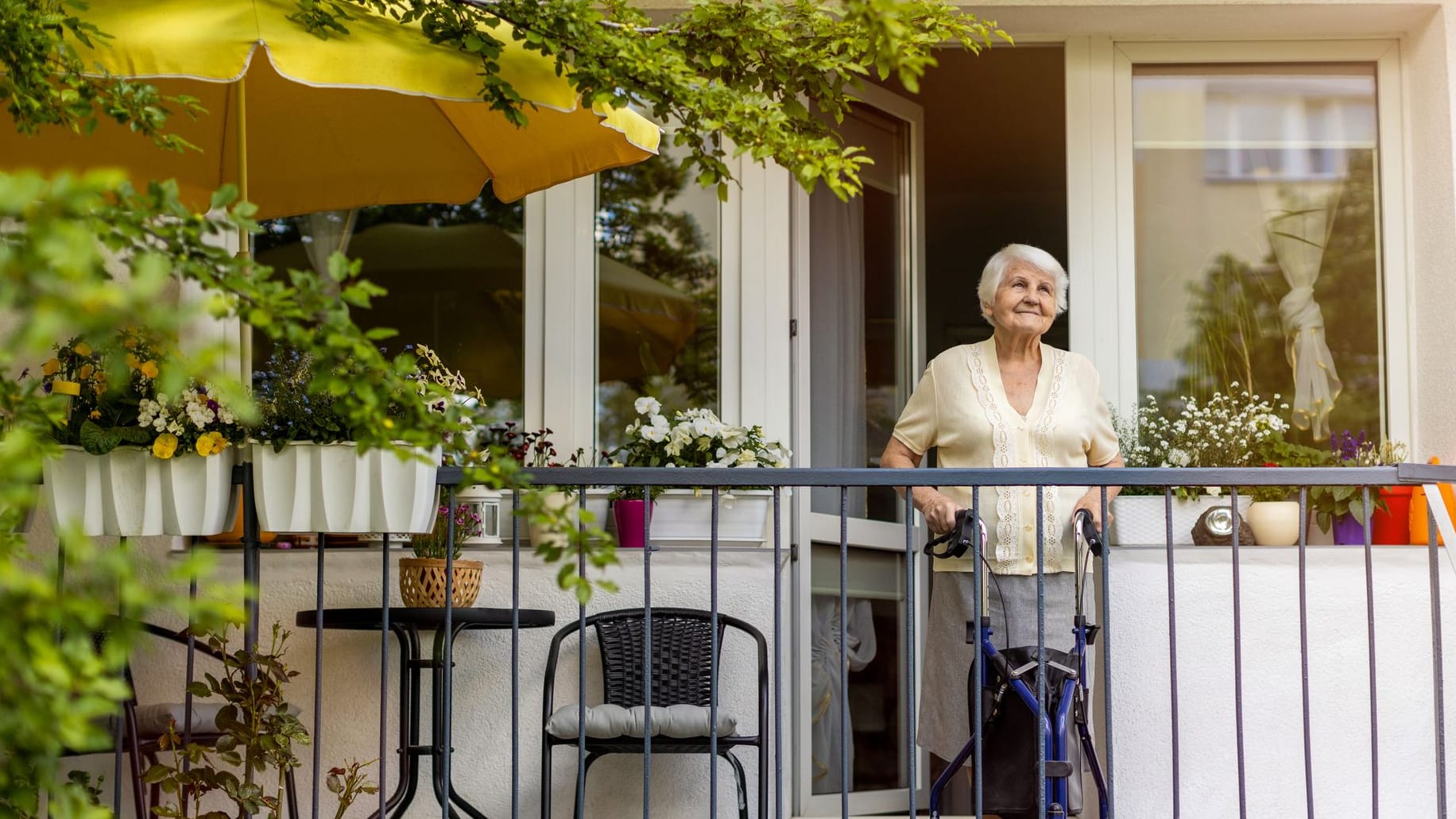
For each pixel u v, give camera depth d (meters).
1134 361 4.71
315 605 4.20
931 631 3.78
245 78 3.78
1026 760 3.32
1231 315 4.74
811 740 4.59
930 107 6.29
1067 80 4.83
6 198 1.43
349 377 2.28
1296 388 4.70
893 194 5.13
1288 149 4.80
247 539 3.23
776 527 3.16
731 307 4.68
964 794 4.96
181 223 1.89
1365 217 4.75
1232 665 4.13
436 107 3.93
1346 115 4.79
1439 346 4.55
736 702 4.17
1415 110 4.71
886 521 4.97
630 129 3.53
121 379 1.76
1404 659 4.12
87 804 1.68
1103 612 3.17
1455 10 4.52
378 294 1.96
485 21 3.14
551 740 3.63
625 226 4.74
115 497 3.14
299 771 4.16
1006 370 3.89
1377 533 4.32
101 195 1.87
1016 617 3.67
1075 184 4.79
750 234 4.70
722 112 2.93
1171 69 4.84
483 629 4.17
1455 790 4.07
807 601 4.51
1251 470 3.17
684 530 4.34
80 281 1.44
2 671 1.46
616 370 4.70
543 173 3.93
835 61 3.23
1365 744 4.09
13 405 1.98
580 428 4.67
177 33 2.86
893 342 5.06
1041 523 3.19
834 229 4.95
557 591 4.22
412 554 4.24
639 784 4.17
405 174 4.09
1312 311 4.72
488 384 4.71
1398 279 4.70
